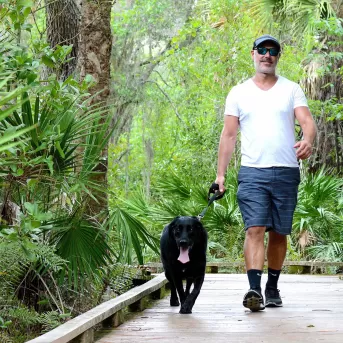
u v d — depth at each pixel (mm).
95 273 9523
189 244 8836
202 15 26406
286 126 8969
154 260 17234
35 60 7977
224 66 23484
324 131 22234
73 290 9938
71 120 8625
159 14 25547
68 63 15414
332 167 22359
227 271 17250
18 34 8844
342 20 21234
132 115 23312
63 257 9195
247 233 8945
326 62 22797
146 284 10414
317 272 17000
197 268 9219
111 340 7273
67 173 8781
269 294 9648
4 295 8617
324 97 22781
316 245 18625
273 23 23484
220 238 18312
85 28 12125
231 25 23828
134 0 27938
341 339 7160
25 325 8961
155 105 26094
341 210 19047
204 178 23625
